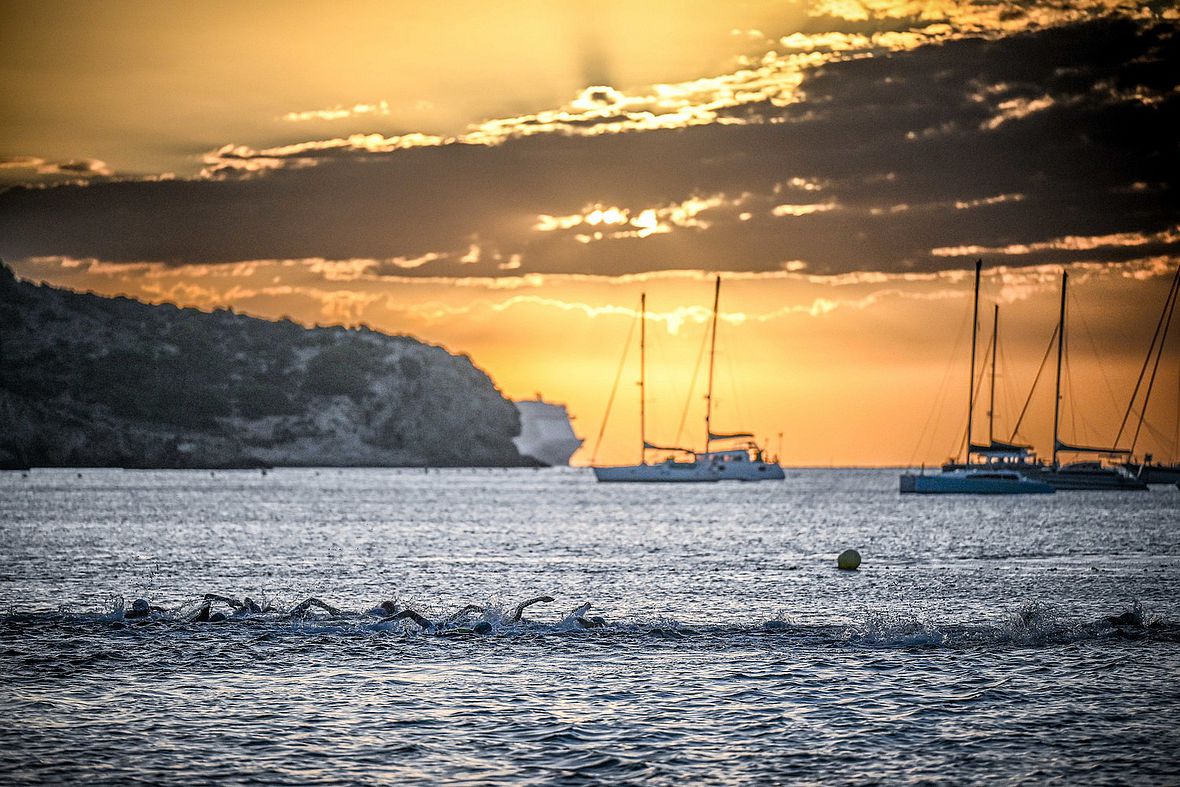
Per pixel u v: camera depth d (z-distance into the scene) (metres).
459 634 69.00
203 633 68.94
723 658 62.16
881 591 93.69
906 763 43.66
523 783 41.56
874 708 51.34
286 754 44.84
